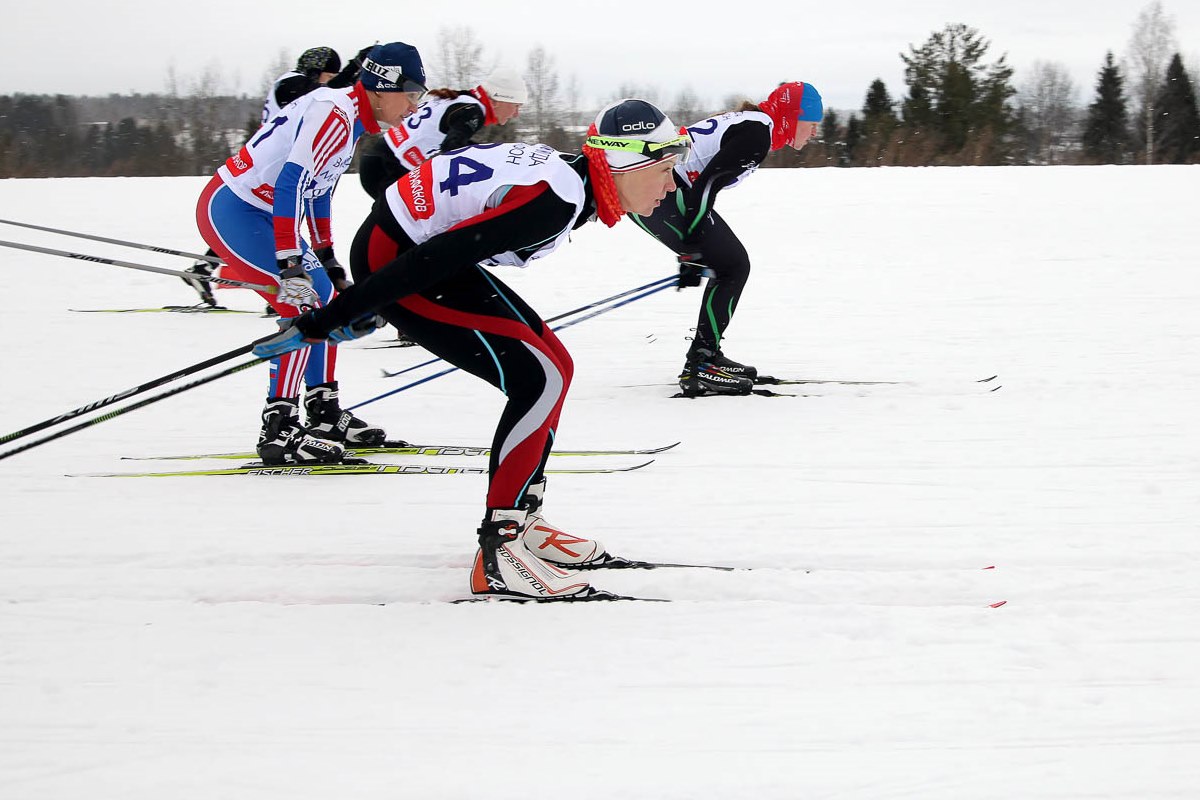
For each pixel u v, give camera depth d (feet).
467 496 18.10
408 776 9.91
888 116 183.73
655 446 20.70
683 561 15.11
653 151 13.14
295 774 9.96
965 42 181.68
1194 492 17.51
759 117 23.75
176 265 43.68
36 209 59.52
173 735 10.64
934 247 45.73
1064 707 11.05
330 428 20.51
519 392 13.64
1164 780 9.82
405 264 12.47
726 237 23.88
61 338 30.68
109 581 14.51
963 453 19.86
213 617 13.34
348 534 16.34
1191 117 201.16
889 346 28.84
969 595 13.79
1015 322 31.30
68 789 9.77
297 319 13.09
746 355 28.19
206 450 20.76
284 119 19.56
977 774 9.89
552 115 155.74
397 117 20.97
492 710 11.08
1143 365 26.03
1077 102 231.30
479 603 13.70
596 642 12.56
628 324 32.53
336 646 12.52
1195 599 13.53
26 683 11.68
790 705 11.13
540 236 12.77
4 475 19.10
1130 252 43.19
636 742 10.45
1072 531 15.93
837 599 13.76
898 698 11.25
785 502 17.44
